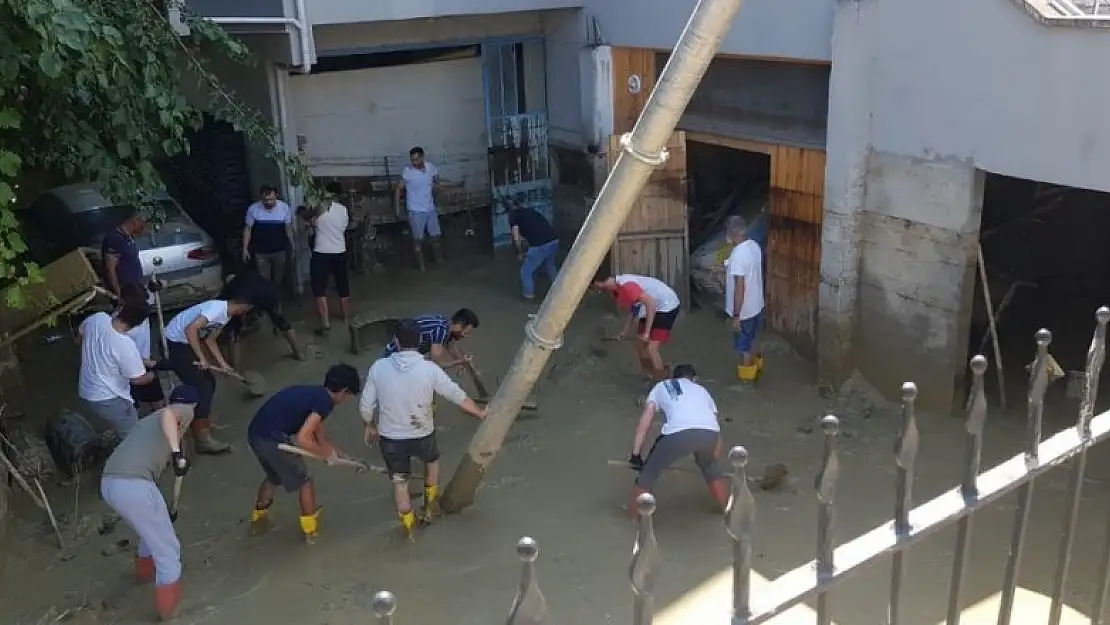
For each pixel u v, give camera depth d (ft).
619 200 15.67
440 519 23.00
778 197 31.04
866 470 24.21
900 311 27.14
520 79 42.14
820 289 28.91
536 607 6.51
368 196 42.65
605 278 37.09
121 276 30.37
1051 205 31.65
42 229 38.45
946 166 24.88
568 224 42.24
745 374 29.76
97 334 23.91
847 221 27.61
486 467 22.18
